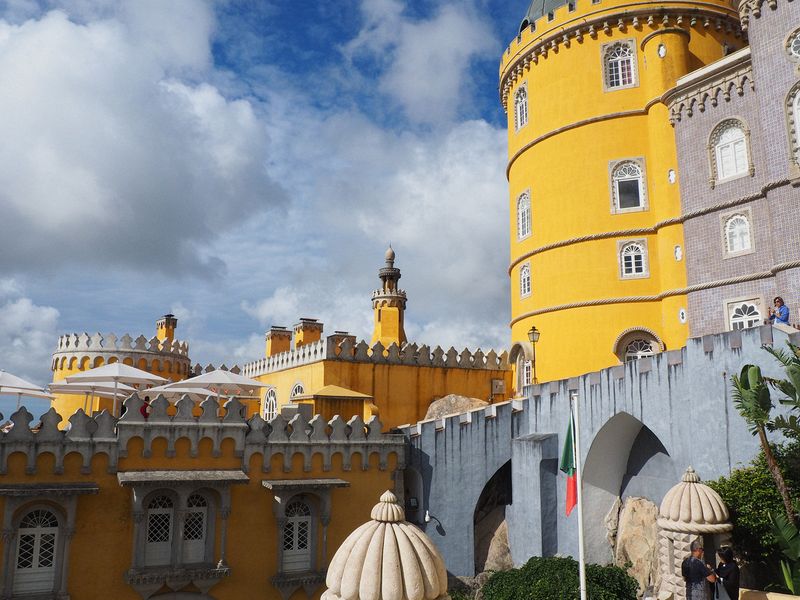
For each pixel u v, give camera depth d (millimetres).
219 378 30500
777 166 22734
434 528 25203
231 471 22750
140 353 44875
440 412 33656
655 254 29484
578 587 18422
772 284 23844
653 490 22656
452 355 38969
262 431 23641
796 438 15398
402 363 37531
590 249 30734
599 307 30141
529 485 24484
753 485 16453
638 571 21969
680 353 19859
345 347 36344
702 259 26516
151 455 22031
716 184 26188
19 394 28406
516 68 35812
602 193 30828
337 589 11344
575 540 23016
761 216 24422
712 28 31391
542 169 33312
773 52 23141
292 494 23281
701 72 26875
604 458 23562
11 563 19766
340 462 24781
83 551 20656
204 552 22328
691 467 17906
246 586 22547
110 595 20828
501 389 40031
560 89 32781
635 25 31219
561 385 24828
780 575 16438
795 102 22297
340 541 24281
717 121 26359
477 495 25812
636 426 23016
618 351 29484
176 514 21719
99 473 21250
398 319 47562
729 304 25266
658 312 29031
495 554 25375
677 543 16750
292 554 23625
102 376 28234
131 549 21156
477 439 26109
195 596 21984
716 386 18531
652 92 29844
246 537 22828
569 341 30781
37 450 20531
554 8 34500
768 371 17203
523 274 34719
